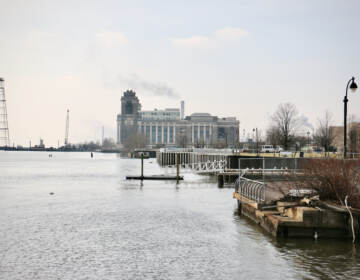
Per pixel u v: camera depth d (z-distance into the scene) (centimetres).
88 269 2000
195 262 2109
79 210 3684
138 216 3375
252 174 4538
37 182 6731
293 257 2175
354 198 2673
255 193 3138
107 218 3284
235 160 7106
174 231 2803
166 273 1942
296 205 2617
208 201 4266
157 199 4431
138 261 2128
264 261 2116
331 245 2380
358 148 7269
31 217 3328
